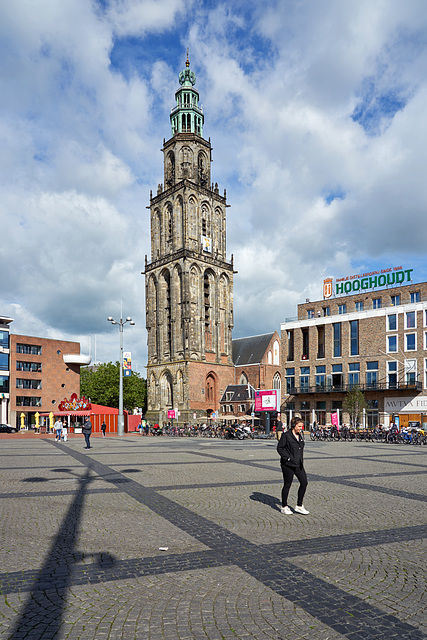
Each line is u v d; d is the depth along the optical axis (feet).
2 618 19.29
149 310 355.36
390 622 18.99
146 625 18.76
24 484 51.42
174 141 353.10
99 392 350.84
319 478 56.59
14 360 300.81
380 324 223.51
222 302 351.46
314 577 23.58
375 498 43.55
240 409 320.29
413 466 69.82
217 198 358.43
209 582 22.93
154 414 333.21
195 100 366.22
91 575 23.84
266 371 341.21
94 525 33.45
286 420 256.52
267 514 36.88
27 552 27.37
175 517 35.83
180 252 328.70
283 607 20.27
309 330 251.60
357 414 214.07
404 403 211.61
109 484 51.47
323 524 33.83
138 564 25.39
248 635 17.98
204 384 324.19
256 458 82.28
